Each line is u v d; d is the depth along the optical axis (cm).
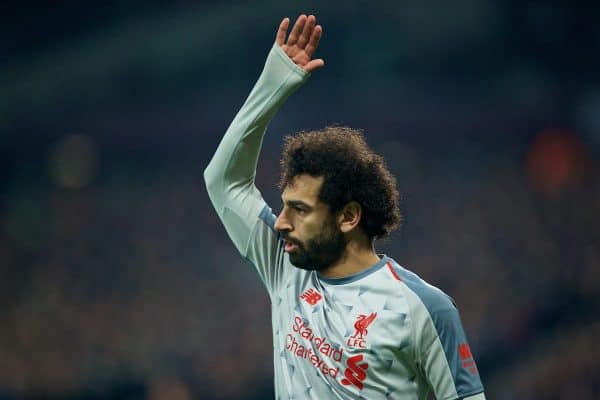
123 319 6519
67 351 5875
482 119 10275
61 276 8044
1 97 10219
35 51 10331
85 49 10331
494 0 10062
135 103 10488
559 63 10731
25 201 9881
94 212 9388
